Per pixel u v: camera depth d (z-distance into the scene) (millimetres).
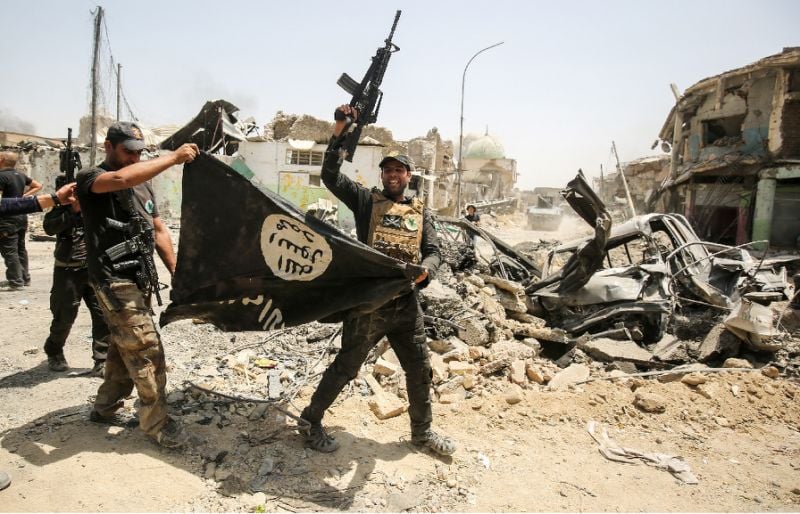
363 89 3160
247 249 2943
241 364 4273
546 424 3758
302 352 4758
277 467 2898
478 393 4203
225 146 26453
